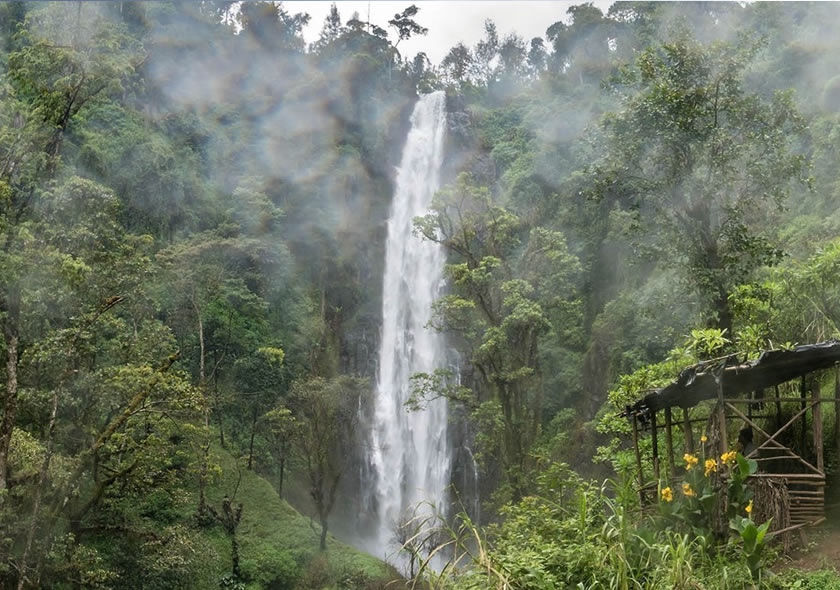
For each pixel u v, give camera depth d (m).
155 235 49.31
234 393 44.75
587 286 49.78
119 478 26.02
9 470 20.92
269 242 52.25
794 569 9.24
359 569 33.78
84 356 25.45
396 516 46.34
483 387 48.59
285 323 51.53
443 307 35.75
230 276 49.59
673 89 19.77
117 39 26.34
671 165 19.97
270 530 35.78
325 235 56.41
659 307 22.19
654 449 13.52
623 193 21.00
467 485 46.72
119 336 27.91
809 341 15.72
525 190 56.91
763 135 19.70
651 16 32.34
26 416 24.17
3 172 23.23
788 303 16.45
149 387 23.31
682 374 11.38
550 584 8.44
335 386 44.19
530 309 33.22
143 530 26.06
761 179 19.67
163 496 33.91
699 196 19.86
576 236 51.50
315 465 44.72
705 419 13.39
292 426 40.69
